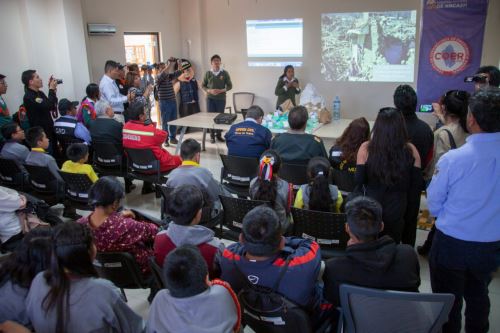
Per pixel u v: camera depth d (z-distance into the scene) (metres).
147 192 5.08
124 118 5.98
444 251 2.00
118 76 6.07
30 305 1.58
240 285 1.73
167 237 2.07
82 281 1.58
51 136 5.38
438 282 2.09
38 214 3.51
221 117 5.59
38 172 3.86
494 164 1.81
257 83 8.38
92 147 4.93
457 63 6.29
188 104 8.15
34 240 1.69
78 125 4.91
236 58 8.44
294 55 7.91
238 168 3.80
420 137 2.72
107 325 1.60
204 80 7.68
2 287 1.70
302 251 1.76
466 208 1.87
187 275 1.43
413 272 1.71
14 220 3.12
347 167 3.08
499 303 2.78
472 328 2.11
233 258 1.74
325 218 2.50
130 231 2.32
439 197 1.95
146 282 2.41
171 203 2.04
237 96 8.12
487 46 6.39
